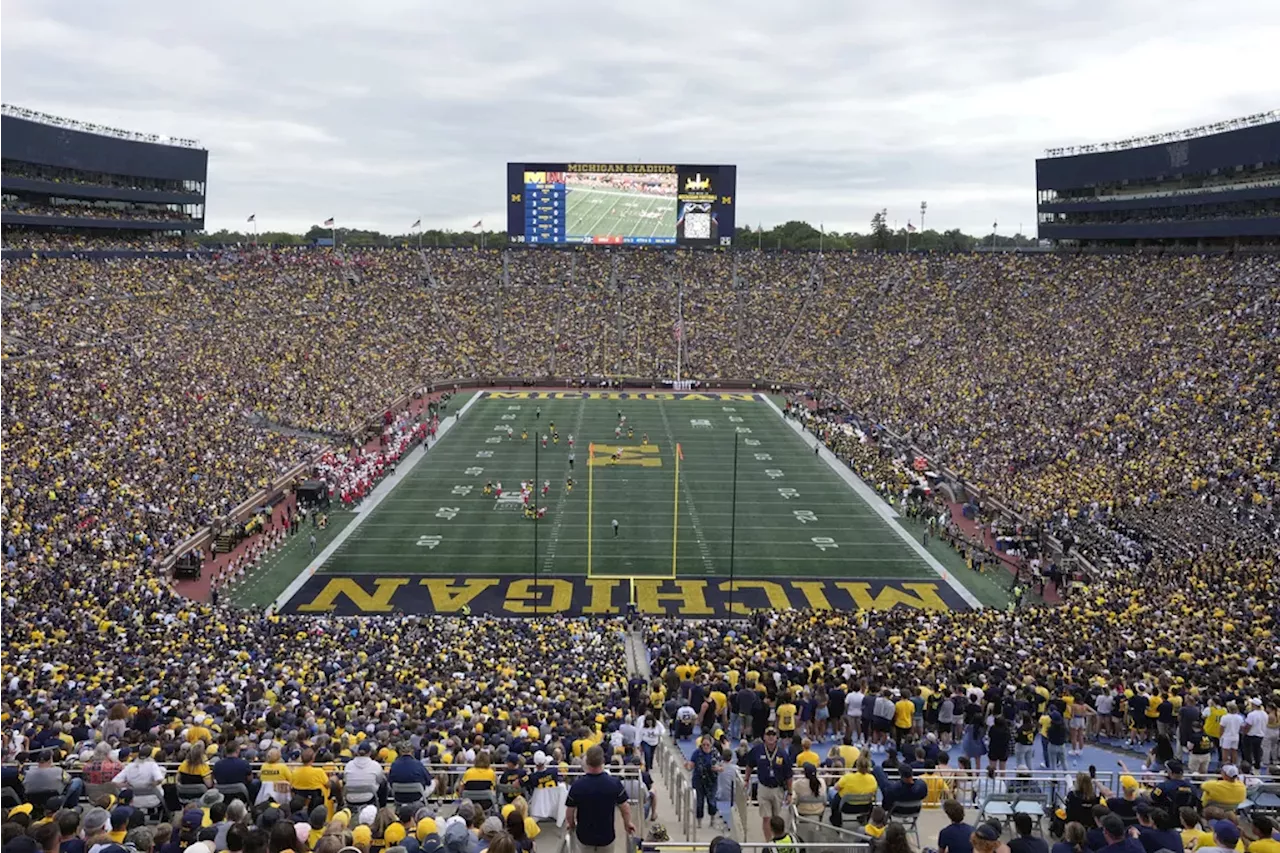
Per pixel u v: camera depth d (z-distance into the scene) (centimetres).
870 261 11156
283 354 8025
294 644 3159
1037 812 1380
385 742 1762
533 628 3491
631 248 11738
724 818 1589
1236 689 2136
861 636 2950
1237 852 1092
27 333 6278
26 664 2558
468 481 5988
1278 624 2867
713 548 4834
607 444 6994
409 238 17125
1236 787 1316
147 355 6731
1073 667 2438
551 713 2212
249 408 6700
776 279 11100
